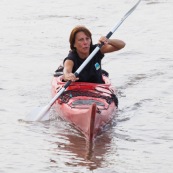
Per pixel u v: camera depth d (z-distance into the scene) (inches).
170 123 1067.3
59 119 1096.2
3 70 1453.0
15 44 1763.0
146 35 1882.4
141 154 909.8
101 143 964.0
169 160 883.4
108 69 1477.6
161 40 1803.6
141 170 842.2
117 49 1138.0
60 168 848.3
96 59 1136.8
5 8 2380.7
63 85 1120.8
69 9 2349.9
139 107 1166.3
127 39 1834.4
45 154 908.6
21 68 1477.6
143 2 2476.6
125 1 2508.6
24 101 1204.5
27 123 1069.8
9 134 1003.9
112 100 1098.1
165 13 2224.4
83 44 1103.0
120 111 1142.3
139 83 1341.0
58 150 927.7
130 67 1489.9
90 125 962.1
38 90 1285.7
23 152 916.0
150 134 1008.9
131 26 2022.6
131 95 1248.8
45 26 2036.2
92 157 895.7
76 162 873.5
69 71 1102.4
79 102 1061.8
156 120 1085.1
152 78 1379.2
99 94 1091.3
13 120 1083.3
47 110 1084.5
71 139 983.6
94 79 1147.9
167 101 1202.0
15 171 834.8
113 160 882.8
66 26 2036.2
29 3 2491.4
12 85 1318.9
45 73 1434.5
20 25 2055.9
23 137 990.4
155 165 862.5
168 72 1429.6
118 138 989.2
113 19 2139.5
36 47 1729.8
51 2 2522.1
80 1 2532.0
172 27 1984.5
